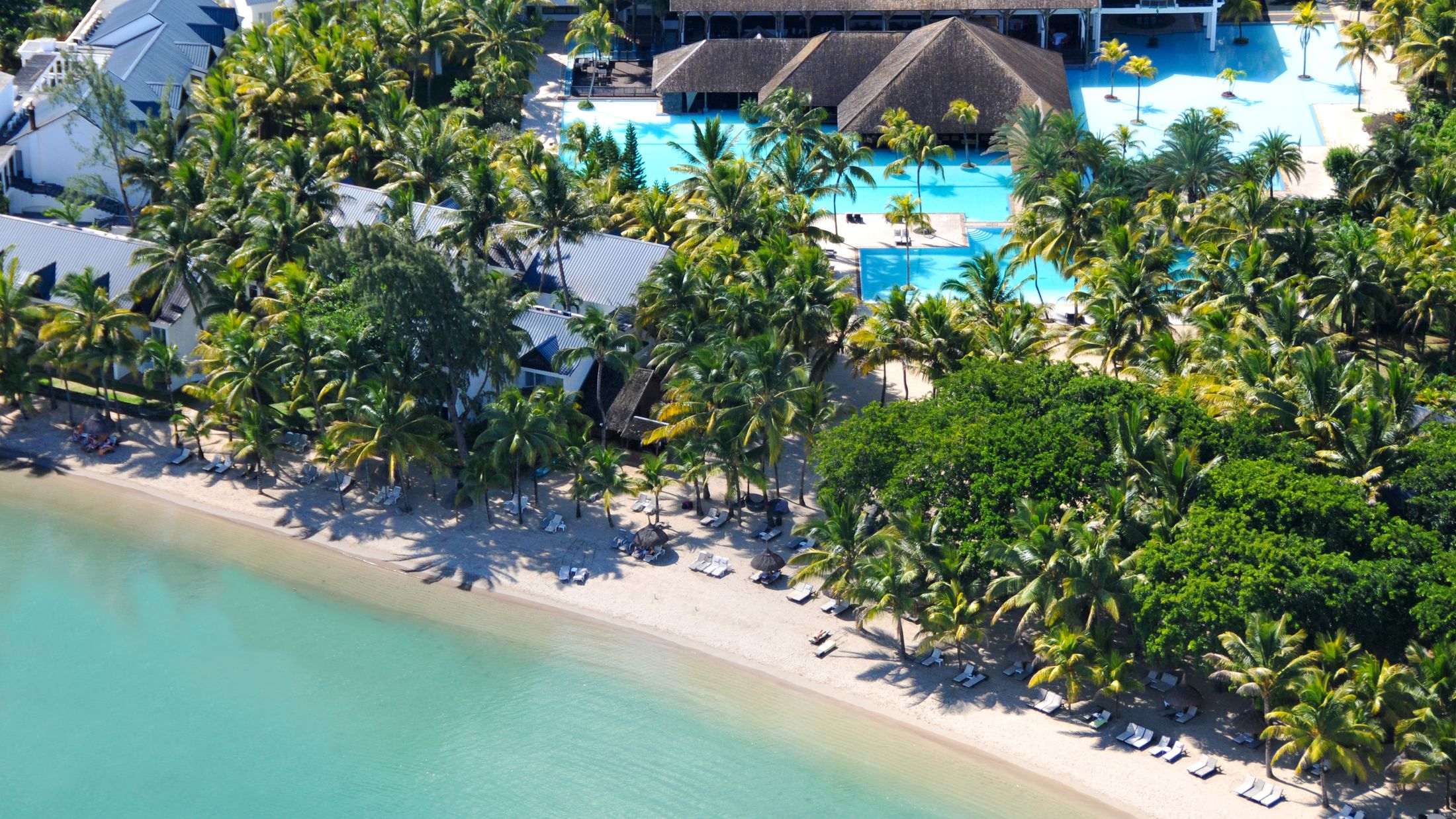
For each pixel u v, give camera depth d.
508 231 131.00
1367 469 99.06
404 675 100.00
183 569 111.25
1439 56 173.88
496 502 116.50
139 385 132.25
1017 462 96.94
